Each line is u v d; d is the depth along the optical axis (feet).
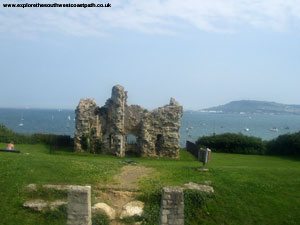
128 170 73.51
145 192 57.88
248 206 55.98
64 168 70.13
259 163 108.37
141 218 52.49
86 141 122.52
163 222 43.24
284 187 63.00
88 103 125.80
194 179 65.92
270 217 53.26
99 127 125.59
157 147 124.47
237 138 145.59
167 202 43.21
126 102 130.31
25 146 130.93
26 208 53.06
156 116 123.03
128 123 126.52
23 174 63.57
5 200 54.54
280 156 134.31
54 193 56.75
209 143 147.95
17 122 512.63
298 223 51.80
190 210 54.65
